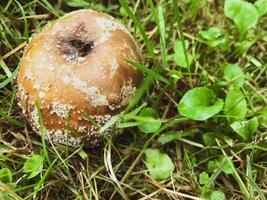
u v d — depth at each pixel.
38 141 0.35
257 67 0.38
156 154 0.34
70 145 0.33
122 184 0.33
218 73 0.38
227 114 0.34
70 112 0.31
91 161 0.34
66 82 0.31
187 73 0.37
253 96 0.37
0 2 0.38
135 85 0.33
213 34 0.37
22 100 0.32
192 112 0.33
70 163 0.34
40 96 0.31
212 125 0.35
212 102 0.34
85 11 0.34
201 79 0.37
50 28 0.33
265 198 0.32
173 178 0.34
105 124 0.32
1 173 0.32
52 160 0.34
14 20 0.38
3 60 0.37
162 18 0.37
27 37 0.36
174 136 0.35
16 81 0.35
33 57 0.32
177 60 0.36
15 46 0.37
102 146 0.34
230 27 0.40
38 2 0.38
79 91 0.31
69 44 0.32
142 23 0.39
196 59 0.38
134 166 0.34
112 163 0.34
